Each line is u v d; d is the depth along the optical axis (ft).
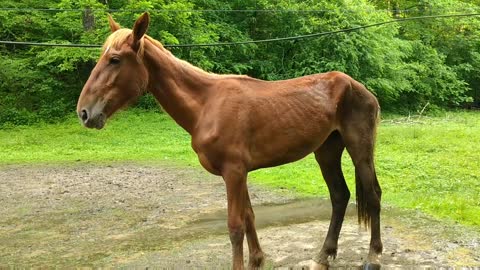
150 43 12.55
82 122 11.76
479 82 87.35
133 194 26.68
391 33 70.08
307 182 28.66
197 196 25.95
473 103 88.94
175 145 45.39
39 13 58.03
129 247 17.37
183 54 57.26
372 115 14.21
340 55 63.67
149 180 30.63
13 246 17.72
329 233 14.79
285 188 27.37
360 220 14.67
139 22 11.81
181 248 17.04
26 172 33.81
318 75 14.12
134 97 12.23
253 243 13.85
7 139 47.70
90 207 23.80
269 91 13.12
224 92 12.65
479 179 27.63
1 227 20.36
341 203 14.83
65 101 60.59
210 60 60.80
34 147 44.60
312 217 20.86
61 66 55.88
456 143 40.42
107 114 11.95
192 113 12.67
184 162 37.19
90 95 11.75
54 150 42.80
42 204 24.56
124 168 35.01
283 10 57.57
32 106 59.26
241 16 66.54
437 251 15.87
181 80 12.70
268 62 65.16
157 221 20.99
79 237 18.79
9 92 60.90
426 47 77.87
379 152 37.04
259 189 27.25
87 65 62.08
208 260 15.67
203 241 17.81
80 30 55.62
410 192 24.94
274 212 21.99
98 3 54.13
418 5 83.30
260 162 12.96
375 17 67.31
